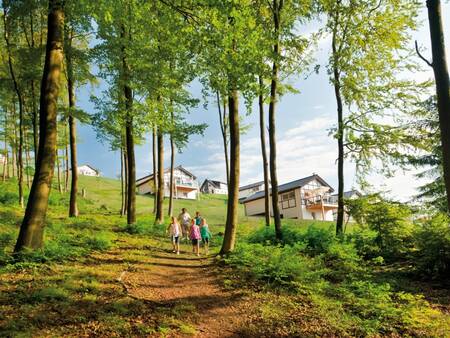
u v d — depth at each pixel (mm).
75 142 22625
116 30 17297
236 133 14109
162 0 9141
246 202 59000
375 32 16812
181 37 9789
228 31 9188
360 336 6926
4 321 5785
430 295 9688
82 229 17328
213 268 11859
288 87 17234
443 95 6895
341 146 17609
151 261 12422
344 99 17859
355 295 9391
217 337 6594
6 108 29359
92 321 6359
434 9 7090
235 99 14141
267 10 16656
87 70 20312
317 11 16828
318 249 14547
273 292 9227
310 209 52438
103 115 18266
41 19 20000
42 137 10719
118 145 24578
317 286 9539
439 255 10992
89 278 8734
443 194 18469
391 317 7742
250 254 12367
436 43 7031
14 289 7348
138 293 8391
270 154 16984
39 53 18062
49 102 10875
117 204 45281
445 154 6867
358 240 14883
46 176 10609
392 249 13938
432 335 6918
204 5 8984
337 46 17531
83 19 14750
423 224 12461
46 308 6590
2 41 21047
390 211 14227
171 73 15625
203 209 53844
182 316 7305
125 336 5992
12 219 17219
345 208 16406
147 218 24438
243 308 8133
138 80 17359
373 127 17016
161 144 24922
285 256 11016
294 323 7383
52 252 10219
